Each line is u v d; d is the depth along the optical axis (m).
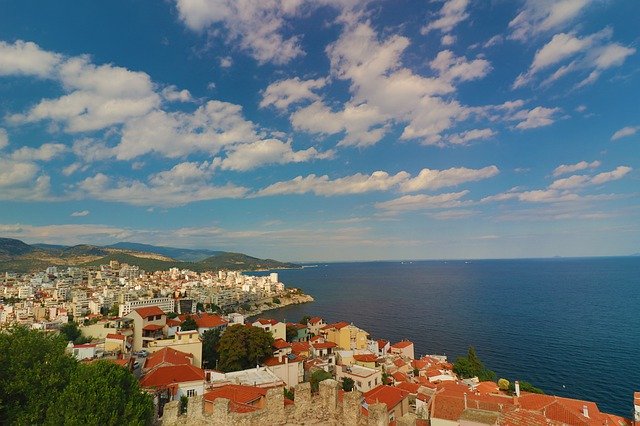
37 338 28.67
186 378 45.81
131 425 24.27
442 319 173.50
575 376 93.38
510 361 107.62
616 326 146.25
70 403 23.58
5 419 23.30
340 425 21.41
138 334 83.56
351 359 89.31
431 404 50.16
